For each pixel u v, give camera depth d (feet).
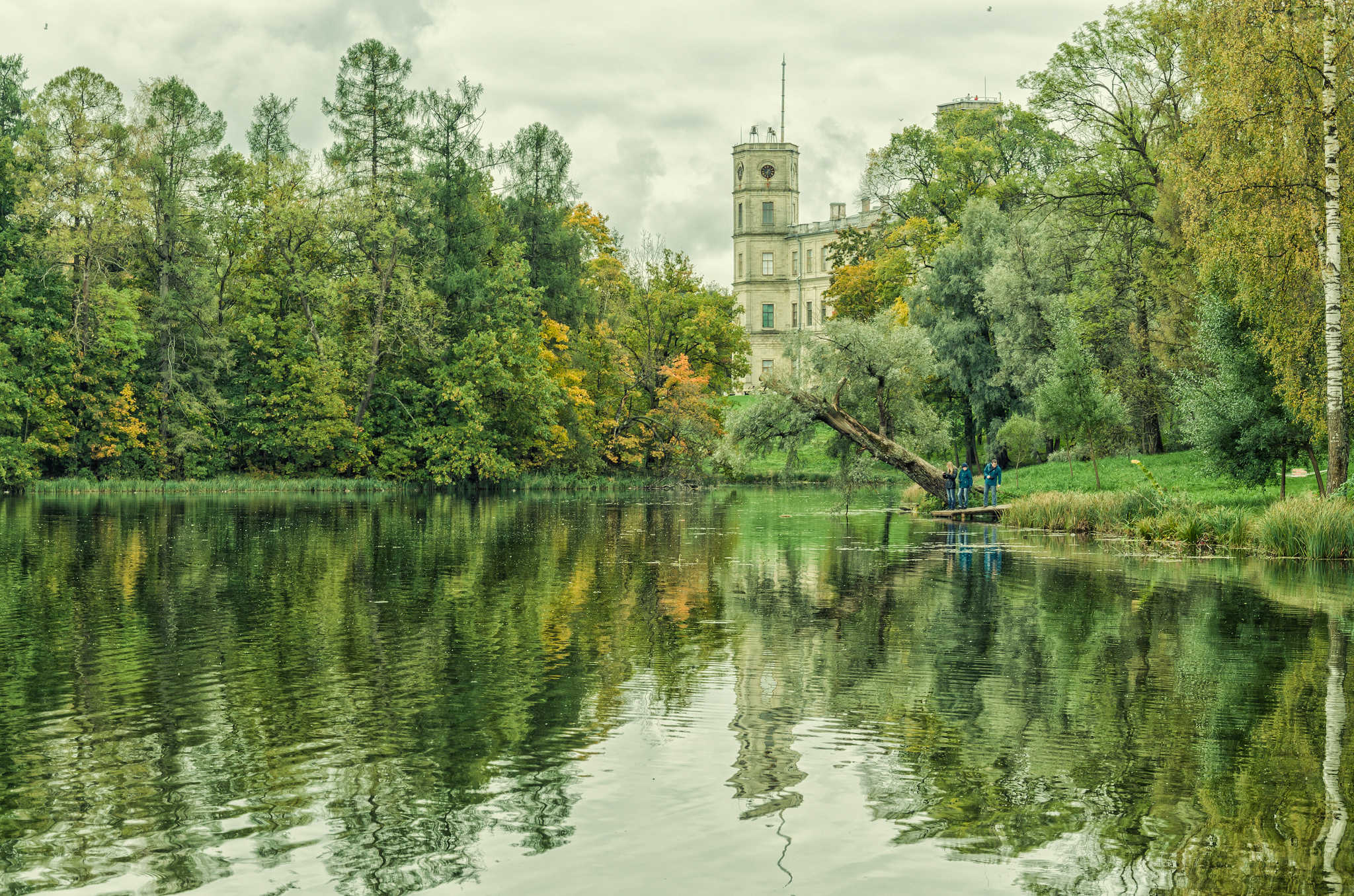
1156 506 94.73
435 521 114.73
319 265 203.82
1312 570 68.80
